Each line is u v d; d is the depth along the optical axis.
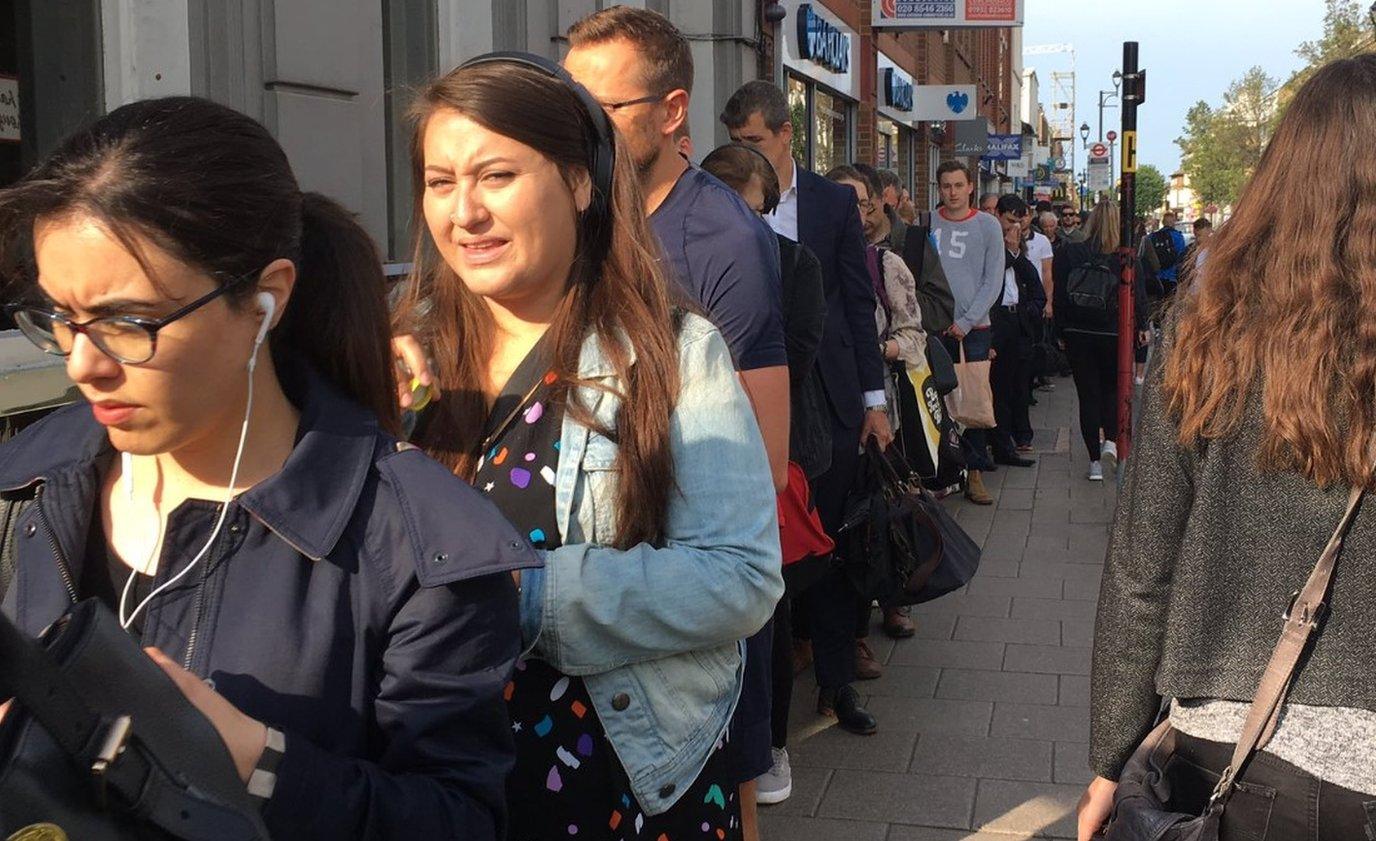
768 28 10.72
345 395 1.60
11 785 1.08
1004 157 27.94
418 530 1.48
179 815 1.19
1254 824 1.90
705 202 3.09
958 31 29.11
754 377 3.00
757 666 2.74
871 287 4.70
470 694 1.50
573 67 3.17
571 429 2.05
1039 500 8.59
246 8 4.91
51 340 1.38
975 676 5.20
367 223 5.79
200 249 1.33
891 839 3.87
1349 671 1.85
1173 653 1.97
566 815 2.03
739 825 2.30
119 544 1.51
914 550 4.46
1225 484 1.95
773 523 2.12
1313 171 1.93
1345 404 1.83
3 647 1.09
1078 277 8.95
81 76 4.31
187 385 1.36
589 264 2.13
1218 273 1.98
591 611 1.94
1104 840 2.06
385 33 6.16
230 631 1.43
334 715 1.45
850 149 17.42
